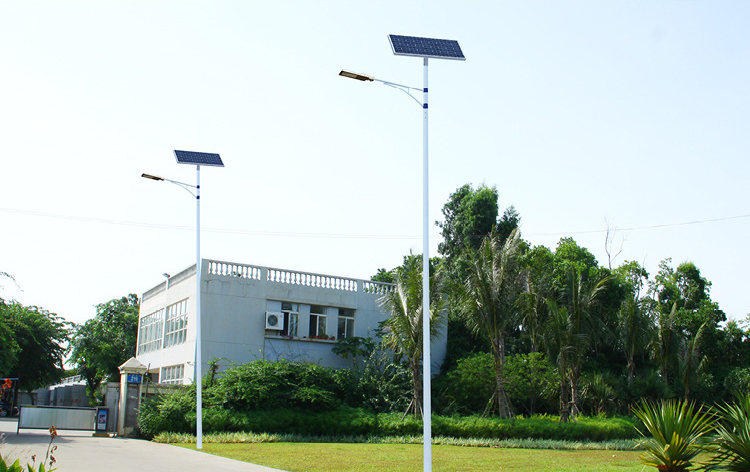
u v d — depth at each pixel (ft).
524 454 70.44
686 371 115.44
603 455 70.23
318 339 111.96
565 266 130.21
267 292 108.99
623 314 120.06
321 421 89.76
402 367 105.91
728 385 124.67
